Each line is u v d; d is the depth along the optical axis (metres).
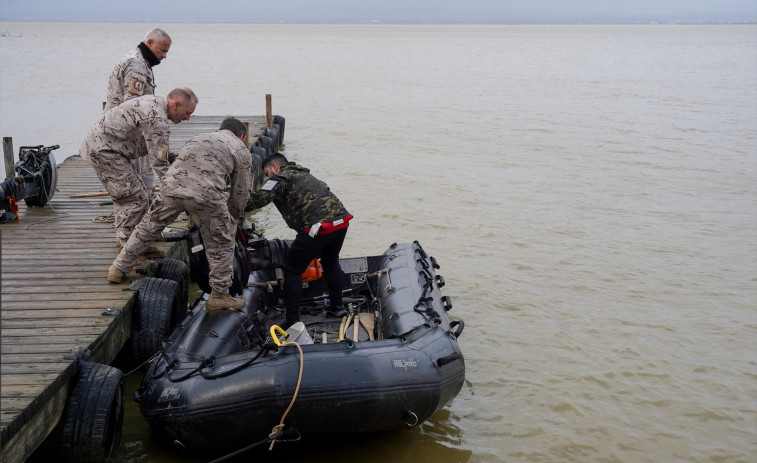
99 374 4.41
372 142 17.88
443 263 9.01
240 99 27.05
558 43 96.38
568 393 5.93
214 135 5.19
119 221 6.04
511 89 31.98
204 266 5.66
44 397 3.96
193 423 4.51
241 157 5.25
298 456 4.96
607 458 5.08
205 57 54.91
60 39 93.56
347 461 4.92
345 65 47.44
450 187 12.99
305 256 5.75
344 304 6.45
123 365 6.18
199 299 5.81
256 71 40.97
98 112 22.59
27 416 3.77
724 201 12.19
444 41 102.50
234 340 5.23
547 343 6.84
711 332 7.09
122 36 109.38
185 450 4.88
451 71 43.25
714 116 23.03
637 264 9.03
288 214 5.77
